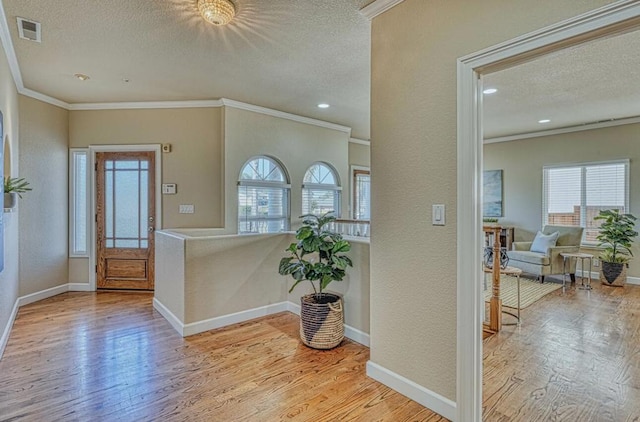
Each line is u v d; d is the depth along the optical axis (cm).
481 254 187
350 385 230
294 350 283
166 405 207
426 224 204
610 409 205
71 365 256
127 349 285
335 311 287
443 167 195
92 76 365
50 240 438
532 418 197
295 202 529
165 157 464
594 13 144
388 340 228
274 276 375
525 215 638
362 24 256
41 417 195
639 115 505
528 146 633
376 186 234
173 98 443
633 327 339
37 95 417
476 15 181
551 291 475
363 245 294
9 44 289
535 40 160
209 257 328
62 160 455
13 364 258
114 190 469
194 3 232
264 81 379
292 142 523
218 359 267
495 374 247
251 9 237
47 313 375
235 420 194
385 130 227
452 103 191
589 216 568
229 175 455
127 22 256
